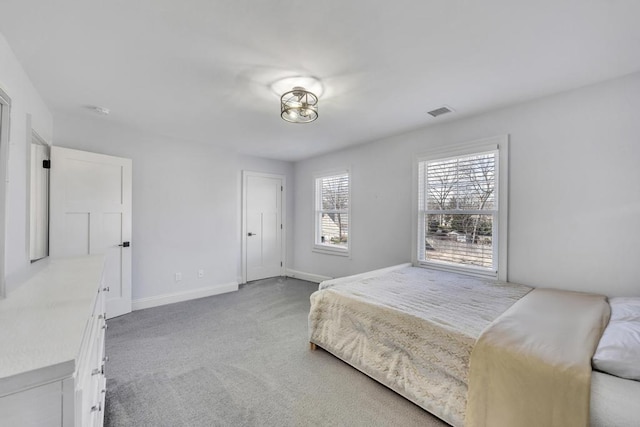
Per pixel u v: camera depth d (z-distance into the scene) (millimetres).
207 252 4148
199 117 3053
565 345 1362
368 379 2072
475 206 3094
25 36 1655
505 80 2240
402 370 1844
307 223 5230
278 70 2066
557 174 2506
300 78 2182
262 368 2209
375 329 2047
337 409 1752
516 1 1396
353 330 2203
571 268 2445
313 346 2508
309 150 4586
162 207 3721
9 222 1644
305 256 5246
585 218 2373
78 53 1843
